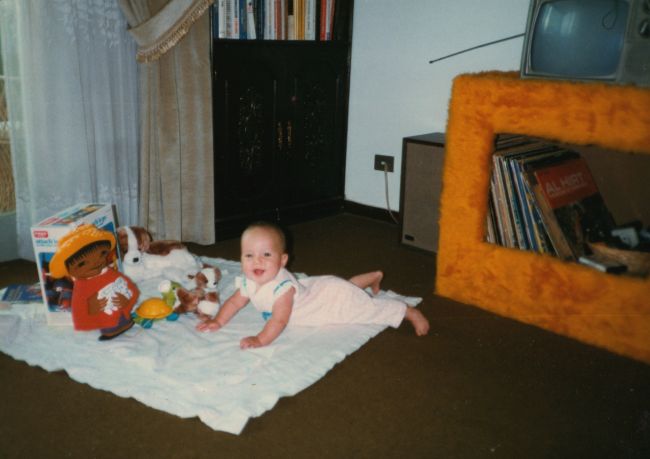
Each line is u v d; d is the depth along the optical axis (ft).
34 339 5.11
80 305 4.99
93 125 6.91
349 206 9.90
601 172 6.59
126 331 5.24
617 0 5.07
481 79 5.55
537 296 5.64
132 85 7.15
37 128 6.47
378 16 8.87
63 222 5.21
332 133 9.43
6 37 6.22
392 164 9.23
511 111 5.41
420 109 8.73
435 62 8.41
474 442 4.00
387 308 5.46
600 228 6.33
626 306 5.10
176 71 7.13
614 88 4.80
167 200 7.48
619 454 3.90
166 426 4.04
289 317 5.14
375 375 4.80
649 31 4.87
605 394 4.61
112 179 7.18
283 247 5.16
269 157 8.45
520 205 5.93
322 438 3.98
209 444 3.87
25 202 6.81
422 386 4.66
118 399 4.33
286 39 8.34
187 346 5.00
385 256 7.76
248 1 7.69
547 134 5.27
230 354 4.88
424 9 8.34
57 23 6.29
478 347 5.32
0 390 4.42
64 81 6.47
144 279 6.26
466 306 6.20
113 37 6.84
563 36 5.46
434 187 7.47
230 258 7.42
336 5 8.91
